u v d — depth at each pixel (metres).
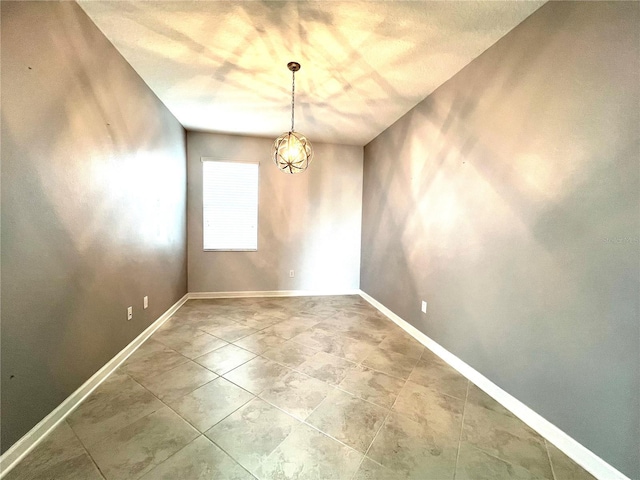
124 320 2.25
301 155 2.54
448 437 1.50
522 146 1.70
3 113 1.20
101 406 1.68
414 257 2.90
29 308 1.35
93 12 1.67
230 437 1.46
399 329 3.07
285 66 2.23
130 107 2.27
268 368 2.17
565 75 1.44
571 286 1.43
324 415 1.65
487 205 1.96
